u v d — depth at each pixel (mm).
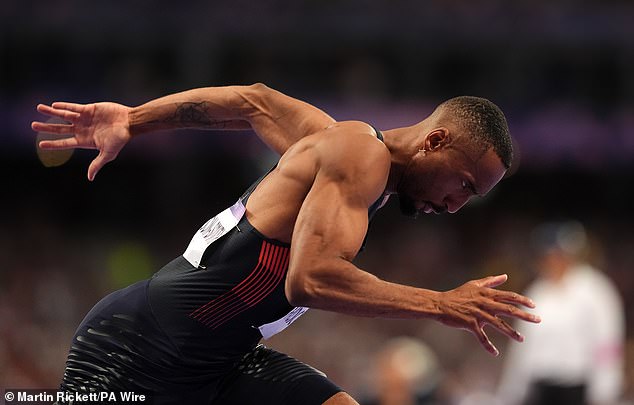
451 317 10469
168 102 12977
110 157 12969
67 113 12953
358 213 10734
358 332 42750
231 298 11508
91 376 11711
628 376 39688
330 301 10453
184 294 11625
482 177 11391
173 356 11609
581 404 25328
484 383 40406
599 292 25547
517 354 28078
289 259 11141
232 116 12883
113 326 11805
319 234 10523
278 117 12633
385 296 10438
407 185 11688
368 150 10930
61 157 13492
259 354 12750
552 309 25578
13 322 39219
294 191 11227
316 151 11172
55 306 44656
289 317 11914
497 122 11484
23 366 35250
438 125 11547
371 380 25344
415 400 23250
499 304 10445
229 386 12453
